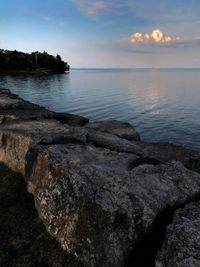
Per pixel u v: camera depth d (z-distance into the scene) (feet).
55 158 30.32
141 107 178.50
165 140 107.76
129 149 42.63
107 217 22.27
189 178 28.48
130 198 23.65
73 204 25.57
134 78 586.04
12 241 26.61
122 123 63.82
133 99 216.33
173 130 121.49
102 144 44.29
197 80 509.76
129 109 169.89
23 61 557.74
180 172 29.19
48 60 607.78
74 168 28.25
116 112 159.63
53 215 27.12
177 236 20.25
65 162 29.50
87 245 23.36
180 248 19.25
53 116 69.77
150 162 35.01
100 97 224.33
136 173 27.94
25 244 26.18
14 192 34.83
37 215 30.22
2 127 45.75
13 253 25.18
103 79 523.70
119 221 22.17
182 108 177.47
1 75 488.02
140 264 22.25
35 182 32.48
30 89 277.85
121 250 21.27
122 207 22.67
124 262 21.25
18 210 31.17
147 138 110.22
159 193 25.03
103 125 61.82
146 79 542.16
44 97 219.20
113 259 21.53
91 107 173.27
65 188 27.09
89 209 23.84
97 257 22.57
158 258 19.72
